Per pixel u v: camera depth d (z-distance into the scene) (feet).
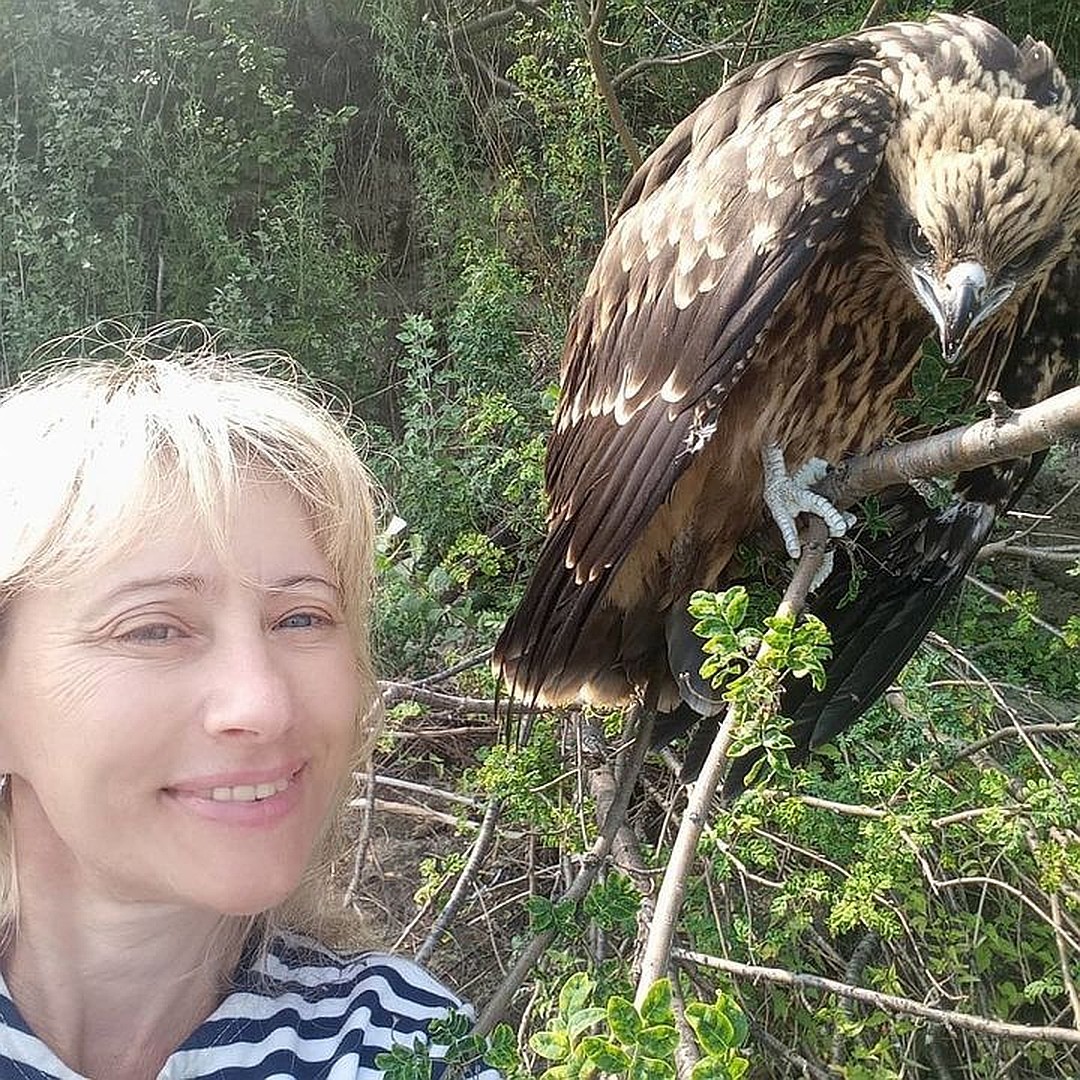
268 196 6.84
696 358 2.60
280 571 1.55
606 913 2.31
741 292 2.55
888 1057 3.47
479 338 5.49
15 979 1.68
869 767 3.58
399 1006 1.78
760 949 3.25
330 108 7.66
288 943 1.85
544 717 3.82
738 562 2.98
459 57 7.21
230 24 6.93
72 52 7.06
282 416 1.62
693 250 2.67
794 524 2.68
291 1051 1.70
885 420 2.93
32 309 6.15
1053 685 4.60
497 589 5.00
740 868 3.22
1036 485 5.57
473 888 3.97
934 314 2.50
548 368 5.59
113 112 6.63
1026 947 3.67
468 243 6.38
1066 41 6.06
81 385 1.58
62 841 1.61
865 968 3.71
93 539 1.44
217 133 7.11
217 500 1.49
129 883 1.55
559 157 5.74
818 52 2.93
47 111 6.77
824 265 2.70
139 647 1.47
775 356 2.74
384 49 7.08
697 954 3.05
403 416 6.02
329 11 7.55
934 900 3.73
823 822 3.08
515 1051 1.71
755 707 1.84
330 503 1.64
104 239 6.70
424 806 4.33
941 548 3.13
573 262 5.68
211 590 1.50
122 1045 1.73
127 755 1.46
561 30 5.46
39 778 1.52
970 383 2.44
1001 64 2.72
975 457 1.99
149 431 1.48
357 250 7.34
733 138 2.80
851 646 3.21
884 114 2.60
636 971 2.85
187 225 6.72
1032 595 4.04
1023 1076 3.85
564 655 2.94
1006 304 2.69
